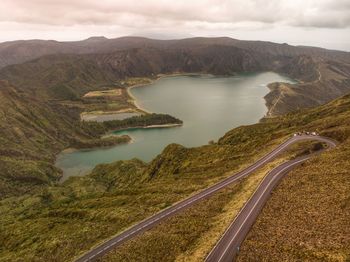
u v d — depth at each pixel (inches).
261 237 2842.0
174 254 2967.5
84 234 4020.7
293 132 6702.8
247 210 3378.4
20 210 7667.3
